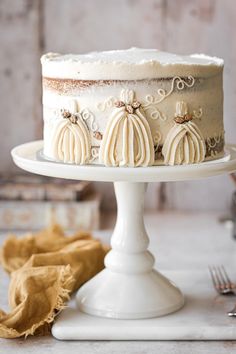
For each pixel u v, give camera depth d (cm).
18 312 71
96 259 82
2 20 117
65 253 80
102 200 121
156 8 117
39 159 70
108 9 117
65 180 114
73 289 80
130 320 71
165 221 114
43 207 109
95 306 73
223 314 73
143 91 66
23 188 109
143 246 74
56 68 68
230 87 117
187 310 74
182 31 117
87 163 67
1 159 120
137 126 65
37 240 90
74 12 117
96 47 118
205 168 66
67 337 70
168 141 67
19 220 110
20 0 117
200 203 121
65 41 118
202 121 68
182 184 120
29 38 118
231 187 120
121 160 66
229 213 119
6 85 119
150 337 70
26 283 72
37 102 120
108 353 67
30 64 119
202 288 80
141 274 74
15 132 120
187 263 93
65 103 68
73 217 109
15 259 85
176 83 66
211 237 105
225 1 116
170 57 72
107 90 66
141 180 65
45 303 71
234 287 78
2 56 118
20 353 68
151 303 72
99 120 67
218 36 117
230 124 118
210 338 70
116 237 75
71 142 67
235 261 93
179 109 67
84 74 66
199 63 69
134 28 118
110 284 74
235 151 75
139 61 68
